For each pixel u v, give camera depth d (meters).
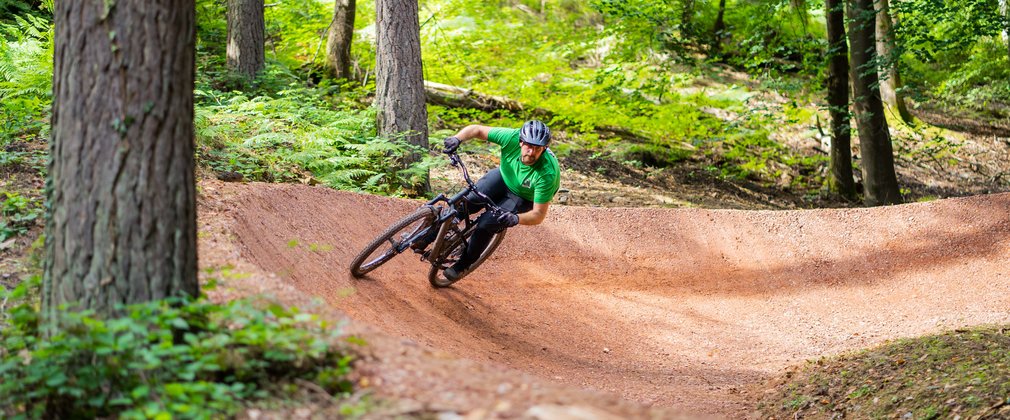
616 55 17.67
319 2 17.06
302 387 3.23
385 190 10.53
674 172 16.05
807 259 9.91
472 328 7.08
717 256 10.01
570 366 6.68
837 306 8.81
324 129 10.45
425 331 6.39
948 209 10.44
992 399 4.72
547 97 16.97
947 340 6.46
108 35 3.28
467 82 17.17
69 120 3.35
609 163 15.83
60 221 3.41
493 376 3.30
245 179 8.71
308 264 6.36
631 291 9.05
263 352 3.33
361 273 6.75
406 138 10.78
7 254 5.29
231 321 3.59
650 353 7.41
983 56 20.86
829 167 16.23
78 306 3.36
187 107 3.49
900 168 17.61
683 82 18.73
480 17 18.31
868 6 14.02
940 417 4.77
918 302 8.69
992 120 20.12
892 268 9.59
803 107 18.92
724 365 7.16
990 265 9.30
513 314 7.77
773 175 16.62
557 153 15.64
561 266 9.37
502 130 6.47
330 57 15.39
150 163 3.37
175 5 3.38
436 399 3.01
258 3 12.94
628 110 16.73
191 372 3.14
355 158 10.16
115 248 3.35
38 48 9.38
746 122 17.31
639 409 3.01
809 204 15.47
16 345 3.58
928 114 20.27
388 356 3.43
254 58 12.92
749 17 17.98
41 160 6.93
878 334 7.74
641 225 10.30
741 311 8.71
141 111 3.33
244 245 5.51
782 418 5.53
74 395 3.19
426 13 18.00
